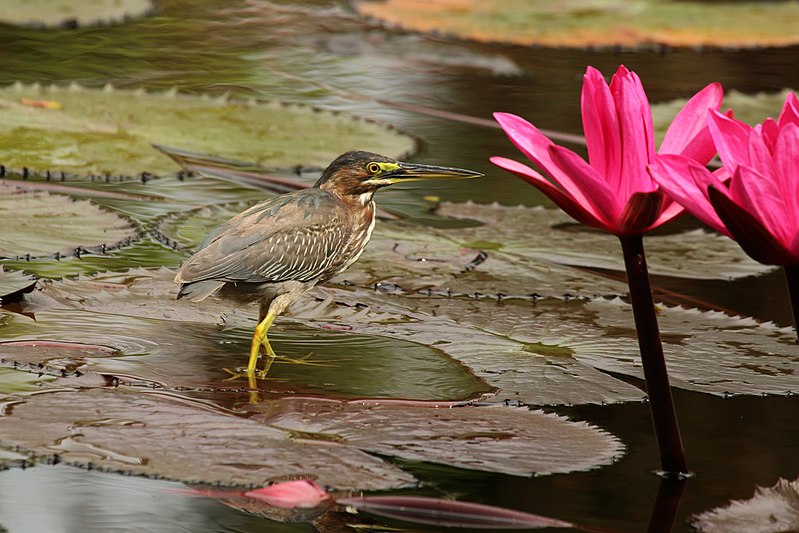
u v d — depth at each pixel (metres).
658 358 7.33
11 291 10.41
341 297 11.29
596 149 6.56
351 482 7.10
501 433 8.10
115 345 9.55
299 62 22.61
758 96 19.88
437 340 10.29
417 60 23.41
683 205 5.81
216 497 7.05
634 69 23.25
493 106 19.92
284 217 10.46
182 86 19.84
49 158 14.41
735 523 6.68
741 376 9.60
